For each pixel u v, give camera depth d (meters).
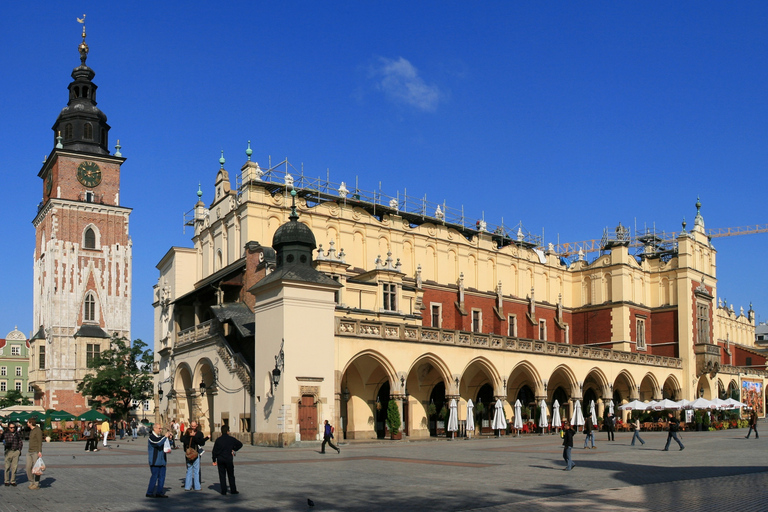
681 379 75.00
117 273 97.62
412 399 54.69
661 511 17.27
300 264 42.91
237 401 46.38
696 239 79.81
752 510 17.09
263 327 43.06
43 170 102.88
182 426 51.91
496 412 53.38
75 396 92.12
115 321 96.50
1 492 21.48
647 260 80.31
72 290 94.50
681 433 60.34
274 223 56.16
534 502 19.02
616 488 21.62
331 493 21.06
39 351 95.19
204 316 60.34
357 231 60.81
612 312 75.88
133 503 19.25
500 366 54.66
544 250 79.38
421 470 27.38
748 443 43.56
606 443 45.41
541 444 44.41
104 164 99.38
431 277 65.31
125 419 80.94
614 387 72.38
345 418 51.56
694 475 25.08
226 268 56.03
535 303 74.31
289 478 24.84
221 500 19.83
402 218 63.91
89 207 96.94
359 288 53.41
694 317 77.31
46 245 97.44
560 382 66.25
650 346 78.44
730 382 85.69
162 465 20.59
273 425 41.09
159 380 64.50
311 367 41.69
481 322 68.12
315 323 42.25
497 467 28.48
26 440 62.84
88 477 25.67
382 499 19.81
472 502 19.14
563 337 76.75
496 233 74.44
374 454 35.62
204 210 65.62
